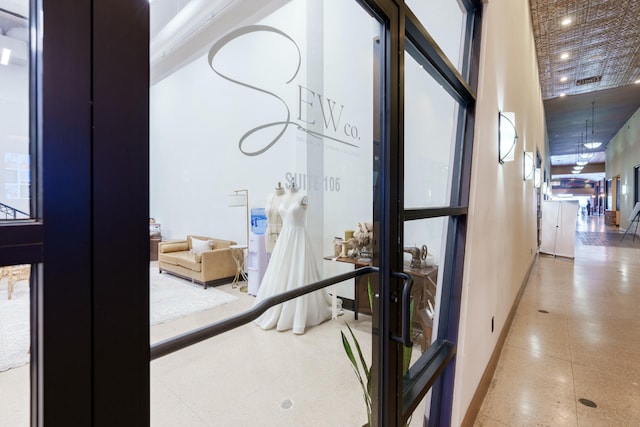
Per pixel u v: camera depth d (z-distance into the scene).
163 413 1.37
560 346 3.01
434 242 1.97
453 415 1.74
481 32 2.08
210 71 2.08
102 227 0.42
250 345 2.19
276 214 2.76
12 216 0.38
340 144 3.26
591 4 4.82
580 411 2.09
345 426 1.70
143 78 0.47
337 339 2.39
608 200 16.55
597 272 5.99
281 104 2.79
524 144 4.75
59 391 0.39
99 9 0.42
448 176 2.13
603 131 13.83
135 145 0.46
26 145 0.39
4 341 0.41
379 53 1.11
